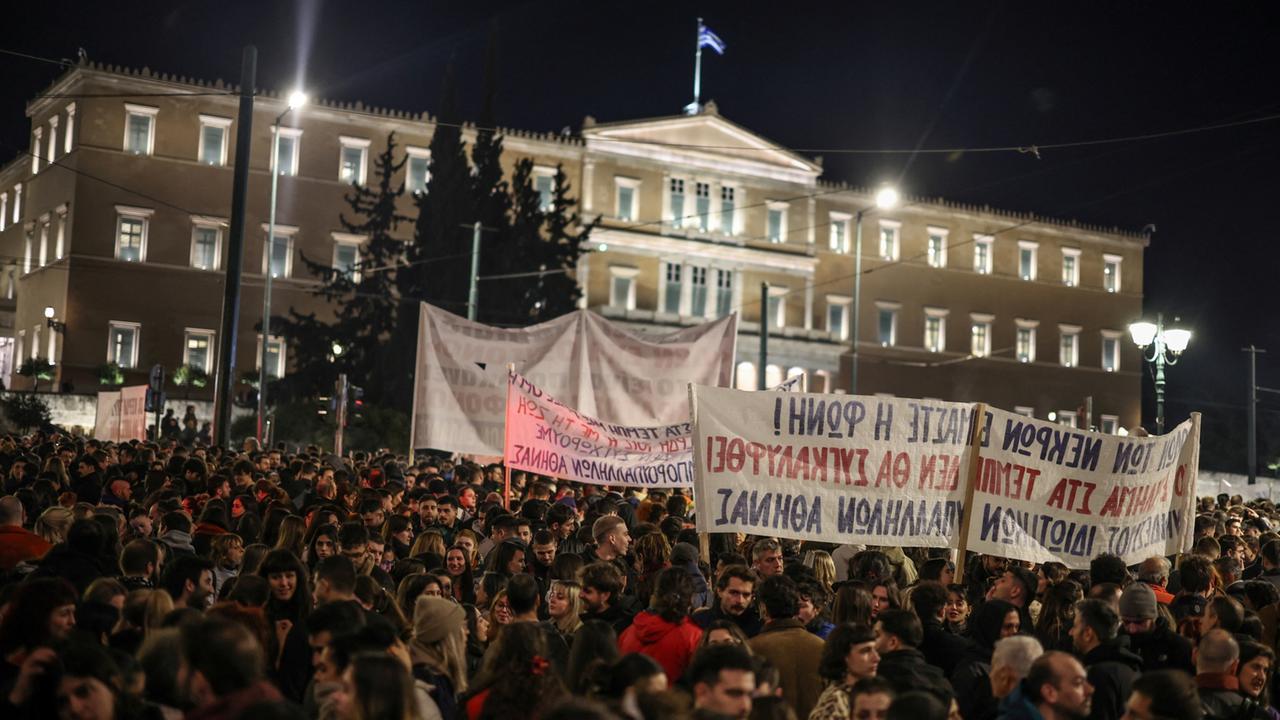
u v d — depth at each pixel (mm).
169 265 67750
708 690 5891
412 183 73750
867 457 12266
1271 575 13047
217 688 5320
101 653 5730
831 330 84688
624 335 21469
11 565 10633
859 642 7363
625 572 11398
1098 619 8430
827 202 84688
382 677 5496
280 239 70375
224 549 11305
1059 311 91562
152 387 34000
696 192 80938
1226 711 8023
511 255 58312
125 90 67375
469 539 12008
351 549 10828
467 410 20734
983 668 8359
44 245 70438
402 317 57469
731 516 12031
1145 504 13195
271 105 70500
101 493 16531
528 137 76562
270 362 69188
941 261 87875
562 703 4594
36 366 64438
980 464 12414
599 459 17828
